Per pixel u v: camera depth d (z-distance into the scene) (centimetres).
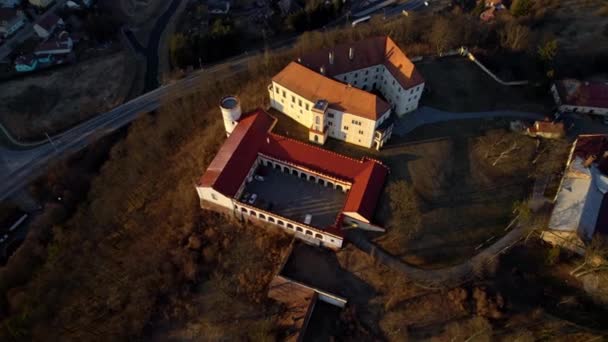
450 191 10250
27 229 11769
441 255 9194
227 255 9744
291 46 17125
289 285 9025
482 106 12450
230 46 16388
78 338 8881
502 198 10175
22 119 14562
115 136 13750
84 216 11250
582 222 9262
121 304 9262
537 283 8688
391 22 16162
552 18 16688
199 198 10638
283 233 9981
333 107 10800
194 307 9094
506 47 14625
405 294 8706
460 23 14938
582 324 8112
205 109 13788
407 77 11475
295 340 8281
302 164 10531
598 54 14112
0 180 12600
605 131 11762
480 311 8325
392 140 11444
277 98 12025
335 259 9431
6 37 17975
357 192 9856
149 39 18012
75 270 10056
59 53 17138
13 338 8881
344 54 12088
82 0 19462
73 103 15162
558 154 11112
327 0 19238
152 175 11844
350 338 8350
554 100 12675
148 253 9944
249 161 10494
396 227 9462
